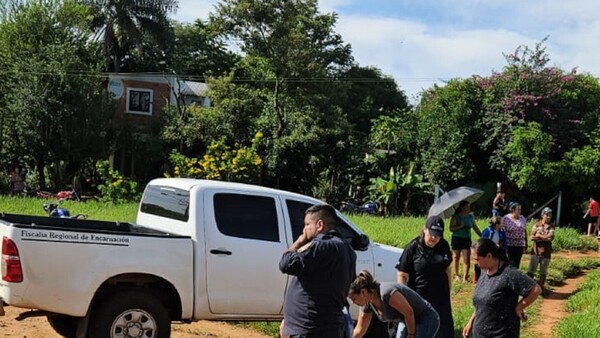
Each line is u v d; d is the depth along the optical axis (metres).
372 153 34.88
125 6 44.22
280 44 35.53
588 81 32.78
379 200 31.36
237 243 8.15
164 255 7.65
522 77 31.98
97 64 36.72
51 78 33.00
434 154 32.91
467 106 32.69
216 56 54.16
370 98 55.50
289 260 5.11
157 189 8.81
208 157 29.17
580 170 30.53
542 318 11.76
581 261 18.56
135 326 7.40
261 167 32.41
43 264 6.95
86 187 36.66
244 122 36.47
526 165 30.66
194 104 40.00
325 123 36.12
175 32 51.03
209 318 8.01
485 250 6.22
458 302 12.45
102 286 7.39
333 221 5.38
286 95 36.19
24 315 7.02
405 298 5.89
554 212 32.19
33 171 35.50
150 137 37.78
